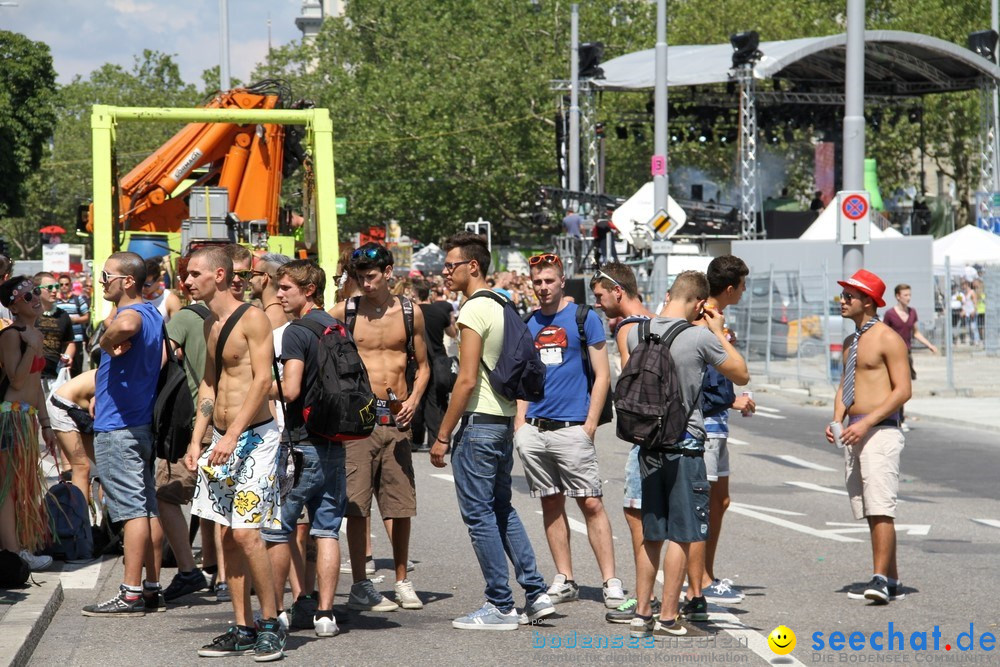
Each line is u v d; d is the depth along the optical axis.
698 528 16.23
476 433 16.92
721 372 16.45
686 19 146.38
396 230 116.88
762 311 63.03
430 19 169.38
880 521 18.45
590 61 99.69
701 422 16.28
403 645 16.23
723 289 17.53
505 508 17.58
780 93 101.44
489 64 153.62
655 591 19.23
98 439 17.66
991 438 40.06
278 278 17.77
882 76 106.88
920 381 58.09
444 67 160.38
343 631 17.05
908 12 137.50
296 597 17.48
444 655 15.71
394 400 18.23
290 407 16.33
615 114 124.94
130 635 16.75
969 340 66.25
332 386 16.11
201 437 16.25
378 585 19.94
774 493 29.17
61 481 22.59
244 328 15.84
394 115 156.00
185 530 19.17
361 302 18.61
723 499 18.36
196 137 41.84
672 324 16.28
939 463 34.53
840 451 37.12
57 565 21.17
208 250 16.08
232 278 16.30
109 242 35.84
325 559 16.72
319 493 16.78
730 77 92.75
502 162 152.75
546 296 18.56
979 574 20.30
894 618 17.45
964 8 134.25
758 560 21.58
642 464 16.45
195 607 18.56
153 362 17.59
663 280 71.00
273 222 42.56
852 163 47.44
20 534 19.44
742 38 91.12
